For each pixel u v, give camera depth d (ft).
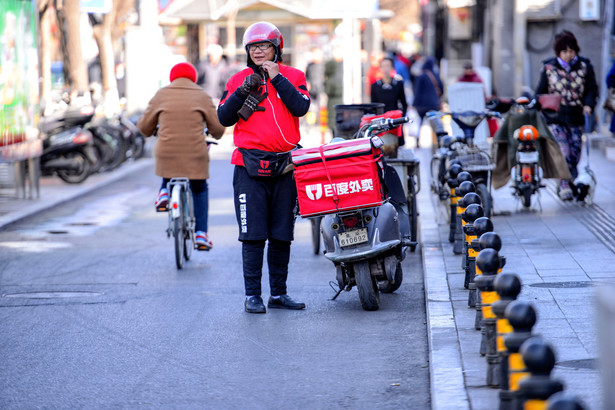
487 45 185.06
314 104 170.30
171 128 55.93
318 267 55.47
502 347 26.16
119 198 92.27
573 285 43.01
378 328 40.60
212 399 31.37
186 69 57.06
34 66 88.43
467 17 198.70
